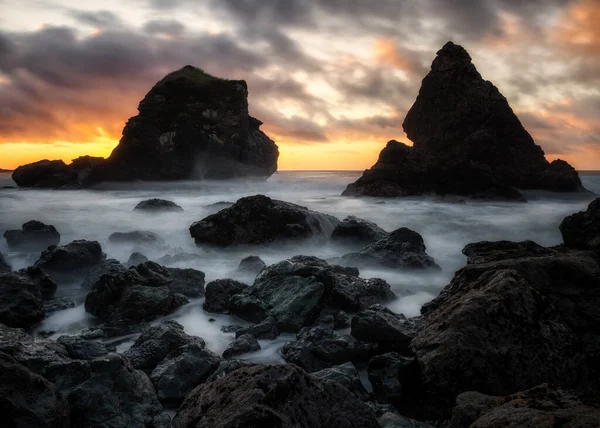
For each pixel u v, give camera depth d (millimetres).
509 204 37125
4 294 10227
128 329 9898
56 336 9719
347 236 18188
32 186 61406
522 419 4191
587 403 4527
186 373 7145
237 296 10859
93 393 6164
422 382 6715
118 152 60312
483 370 6305
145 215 28500
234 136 64750
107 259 14820
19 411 5113
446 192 42094
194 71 67688
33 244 19078
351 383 6941
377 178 42406
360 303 10852
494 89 45938
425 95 48844
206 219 19422
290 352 8273
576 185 43031
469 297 7168
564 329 7000
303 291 10141
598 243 9086
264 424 4324
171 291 11547
